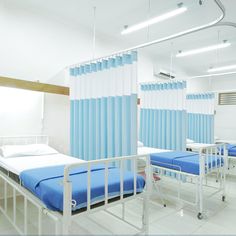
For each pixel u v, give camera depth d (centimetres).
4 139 330
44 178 192
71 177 202
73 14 381
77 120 355
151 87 452
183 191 367
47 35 377
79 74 356
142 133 459
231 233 238
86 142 339
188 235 233
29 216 270
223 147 337
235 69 684
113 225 252
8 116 334
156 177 375
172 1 338
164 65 620
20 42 347
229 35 453
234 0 328
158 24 409
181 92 414
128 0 339
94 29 410
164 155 328
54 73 385
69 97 388
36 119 361
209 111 571
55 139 386
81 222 258
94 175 214
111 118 309
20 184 225
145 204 221
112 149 306
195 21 396
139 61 544
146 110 456
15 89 340
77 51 417
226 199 338
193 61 639
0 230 237
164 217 274
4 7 331
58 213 167
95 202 180
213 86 796
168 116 426
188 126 588
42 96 366
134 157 210
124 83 297
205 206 310
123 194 203
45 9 366
